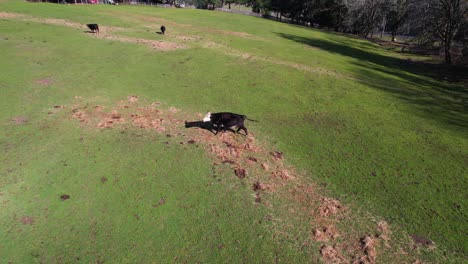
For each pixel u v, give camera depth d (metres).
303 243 6.95
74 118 11.29
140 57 19.38
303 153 10.65
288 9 65.75
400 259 6.78
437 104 17.30
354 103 15.93
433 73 27.86
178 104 13.42
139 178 8.50
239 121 10.76
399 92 18.92
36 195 7.59
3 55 16.95
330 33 51.22
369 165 10.26
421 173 10.03
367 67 26.17
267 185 8.71
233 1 75.31
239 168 9.33
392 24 52.38
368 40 50.78
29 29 22.97
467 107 17.23
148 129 11.05
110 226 6.93
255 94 15.54
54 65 16.52
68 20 27.69
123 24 28.61
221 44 25.31
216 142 10.70
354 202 8.41
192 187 8.35
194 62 19.55
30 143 9.53
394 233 7.48
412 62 32.97
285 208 7.94
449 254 7.01
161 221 7.17
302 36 38.78
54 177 8.22
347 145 11.46
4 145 9.30
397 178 9.65
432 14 34.75
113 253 6.32
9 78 14.17
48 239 6.51
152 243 6.61
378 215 8.02
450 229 7.72
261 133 11.74
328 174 9.57
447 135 13.09
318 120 13.40
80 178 8.27
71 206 7.37
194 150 10.04
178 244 6.64
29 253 6.18
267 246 6.79
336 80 19.70
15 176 8.09
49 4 35.19
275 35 35.47
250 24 41.28
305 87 17.53
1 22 24.17
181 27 31.09
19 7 30.56
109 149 9.63
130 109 12.48
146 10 41.16
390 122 13.95
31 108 11.75
